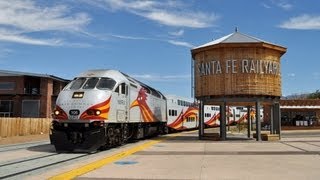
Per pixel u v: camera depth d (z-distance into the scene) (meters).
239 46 28.80
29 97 57.50
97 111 20.42
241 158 16.89
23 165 15.35
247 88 28.66
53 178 11.97
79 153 20.06
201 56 30.30
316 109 51.25
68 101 20.67
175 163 15.28
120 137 23.59
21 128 36.41
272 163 15.15
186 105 50.97
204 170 13.39
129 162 15.67
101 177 12.04
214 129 57.69
